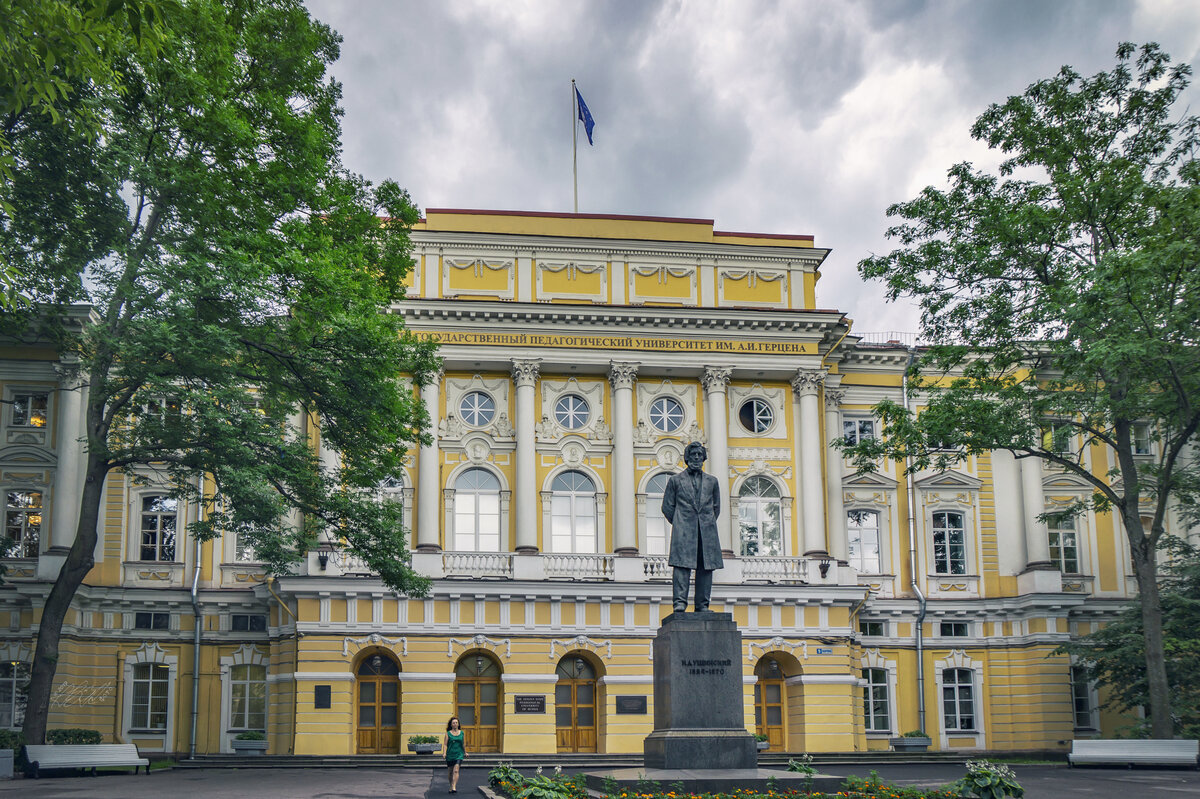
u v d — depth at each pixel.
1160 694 31.14
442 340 42.75
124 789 23.33
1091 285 28.75
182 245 27.39
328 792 23.16
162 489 43.19
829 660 41.41
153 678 42.09
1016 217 31.14
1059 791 23.59
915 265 32.94
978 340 33.00
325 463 41.38
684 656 19.52
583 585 40.25
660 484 44.00
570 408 44.22
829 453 46.00
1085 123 32.41
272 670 40.94
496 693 40.31
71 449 41.16
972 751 43.31
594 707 40.81
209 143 27.91
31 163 25.45
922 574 46.12
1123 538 46.78
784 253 45.53
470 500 42.97
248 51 29.84
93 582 41.94
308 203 30.11
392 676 40.09
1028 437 32.25
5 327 27.52
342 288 27.91
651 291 44.75
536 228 44.62
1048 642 44.28
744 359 44.28
